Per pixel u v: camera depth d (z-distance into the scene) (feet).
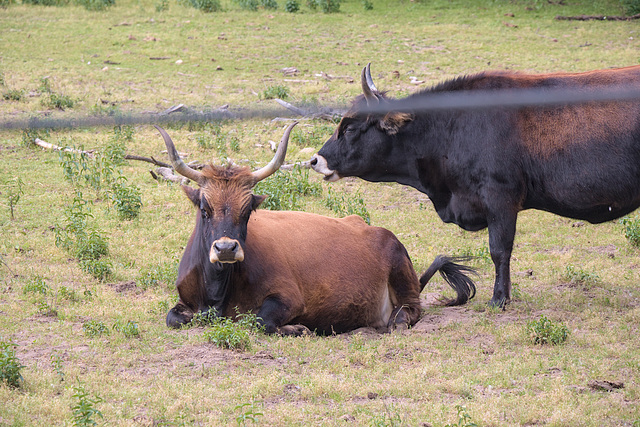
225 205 98.12
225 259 94.07
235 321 103.50
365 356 91.97
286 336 99.60
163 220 165.37
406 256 118.93
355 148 126.00
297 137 219.61
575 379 86.07
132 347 94.79
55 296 118.01
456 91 120.37
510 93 115.96
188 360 90.38
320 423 73.92
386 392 82.12
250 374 86.58
